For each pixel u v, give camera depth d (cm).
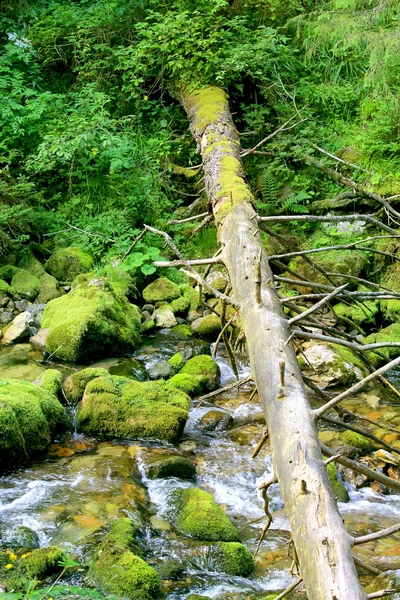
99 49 866
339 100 853
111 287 659
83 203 802
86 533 351
